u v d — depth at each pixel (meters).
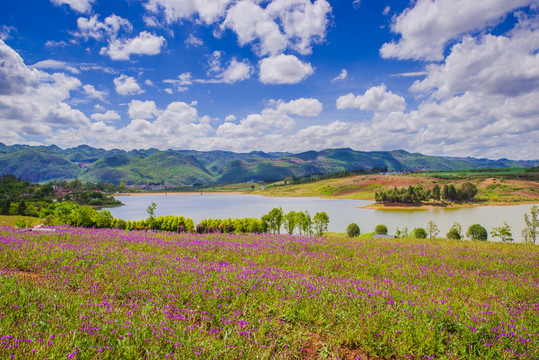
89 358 5.35
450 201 169.25
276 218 61.97
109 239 22.17
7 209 110.69
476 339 7.52
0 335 5.52
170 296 8.89
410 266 16.38
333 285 11.01
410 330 7.60
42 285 9.03
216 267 12.59
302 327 7.89
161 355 5.75
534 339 7.48
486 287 13.15
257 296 9.44
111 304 8.12
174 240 23.06
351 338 7.36
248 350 6.17
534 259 19.78
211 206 172.62
